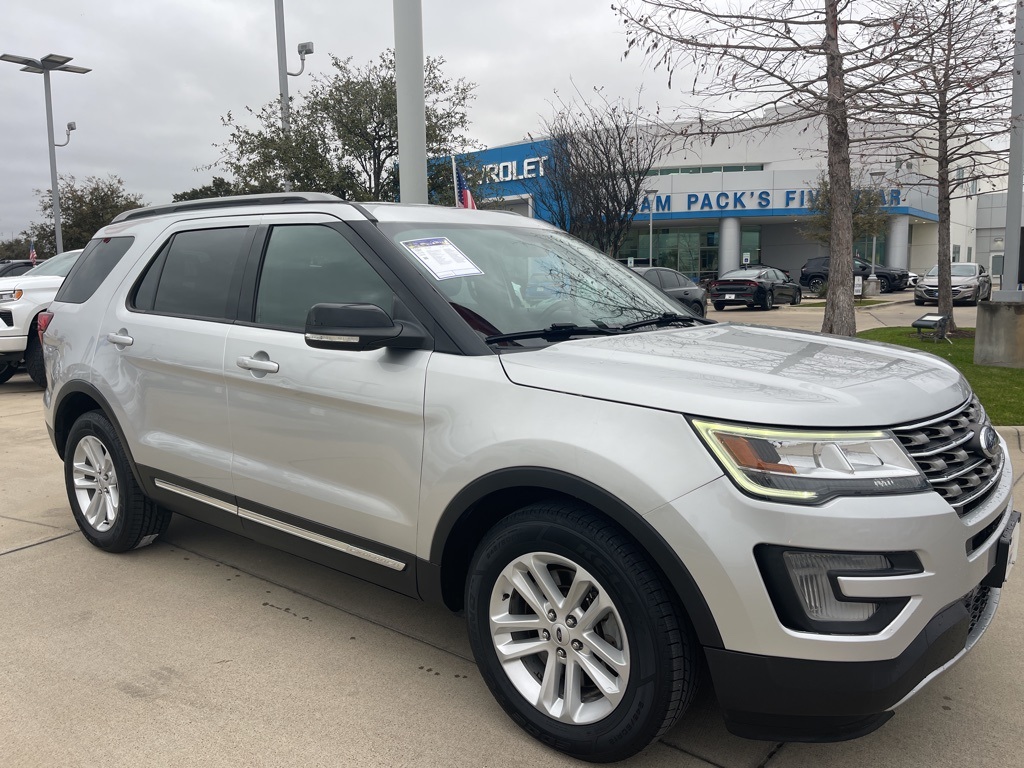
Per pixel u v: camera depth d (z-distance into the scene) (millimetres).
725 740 2561
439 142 14914
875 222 31172
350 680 2938
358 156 14773
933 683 2895
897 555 2016
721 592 2053
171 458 3607
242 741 2555
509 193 30312
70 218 33438
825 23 8359
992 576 2406
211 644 3217
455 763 2447
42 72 21922
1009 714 2693
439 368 2631
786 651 2027
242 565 4078
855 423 2113
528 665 2590
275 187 14422
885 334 14359
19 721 2660
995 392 8156
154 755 2480
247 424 3248
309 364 2975
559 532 2336
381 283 2910
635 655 2225
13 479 5785
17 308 9641
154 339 3641
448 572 2713
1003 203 51062
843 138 9320
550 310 3062
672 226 41656
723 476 2062
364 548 2896
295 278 3199
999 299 10469
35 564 4086
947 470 2211
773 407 2111
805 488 2021
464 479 2510
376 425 2781
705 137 10258
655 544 2117
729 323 3613
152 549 4297
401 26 7234
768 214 37125
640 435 2186
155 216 4090
